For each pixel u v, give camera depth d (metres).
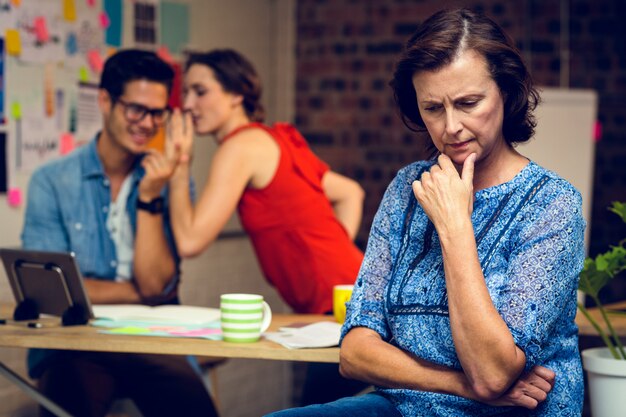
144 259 3.64
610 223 6.01
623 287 5.86
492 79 2.13
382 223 2.42
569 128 5.74
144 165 3.61
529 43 6.05
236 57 3.74
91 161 3.75
